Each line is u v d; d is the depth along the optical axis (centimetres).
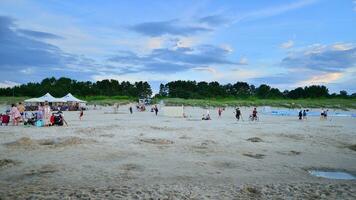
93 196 894
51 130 2594
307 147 1992
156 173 1273
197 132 2617
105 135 2325
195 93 18225
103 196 896
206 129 2862
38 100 5981
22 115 3353
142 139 2155
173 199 883
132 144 1948
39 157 1525
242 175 1275
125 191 952
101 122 3531
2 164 1359
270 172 1341
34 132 2452
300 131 2808
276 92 19562
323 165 1500
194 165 1430
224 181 1168
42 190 966
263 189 1020
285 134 2577
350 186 1078
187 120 4044
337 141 2264
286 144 2092
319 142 2205
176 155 1645
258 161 1554
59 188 995
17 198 864
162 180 1166
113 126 2989
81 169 1307
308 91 18850
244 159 1590
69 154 1608
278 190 1012
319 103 12075
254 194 968
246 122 3819
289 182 1159
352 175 1330
